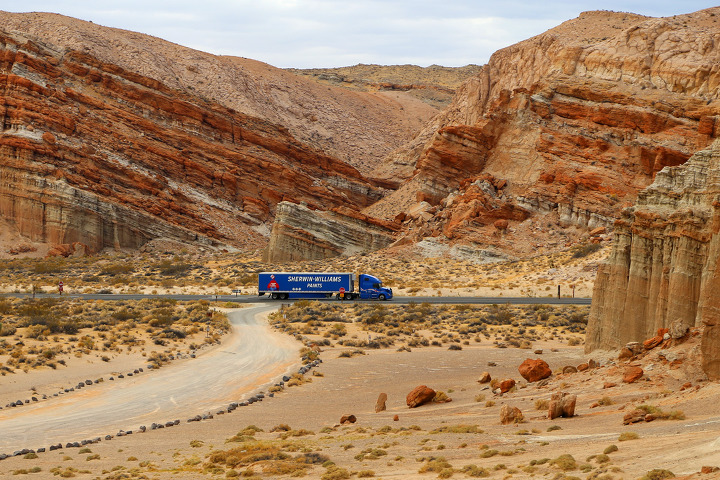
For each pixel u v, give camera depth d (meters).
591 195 121.56
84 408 42.62
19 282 110.44
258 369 54.81
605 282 50.62
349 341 66.81
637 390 32.72
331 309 85.56
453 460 24.03
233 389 48.00
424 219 135.25
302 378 50.88
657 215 45.47
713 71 124.31
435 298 96.81
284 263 129.00
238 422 38.25
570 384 37.53
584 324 72.94
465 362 56.16
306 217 132.62
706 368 31.23
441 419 34.69
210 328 71.81
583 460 21.06
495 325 75.31
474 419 33.47
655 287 44.81
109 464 28.59
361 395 45.56
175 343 64.06
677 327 37.00
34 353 55.09
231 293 104.31
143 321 73.31
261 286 97.69
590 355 49.16
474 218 125.50
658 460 19.44
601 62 136.38
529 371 42.09
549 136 131.12
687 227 40.44
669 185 46.66
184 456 29.56
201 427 37.31
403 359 58.53
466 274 110.50
